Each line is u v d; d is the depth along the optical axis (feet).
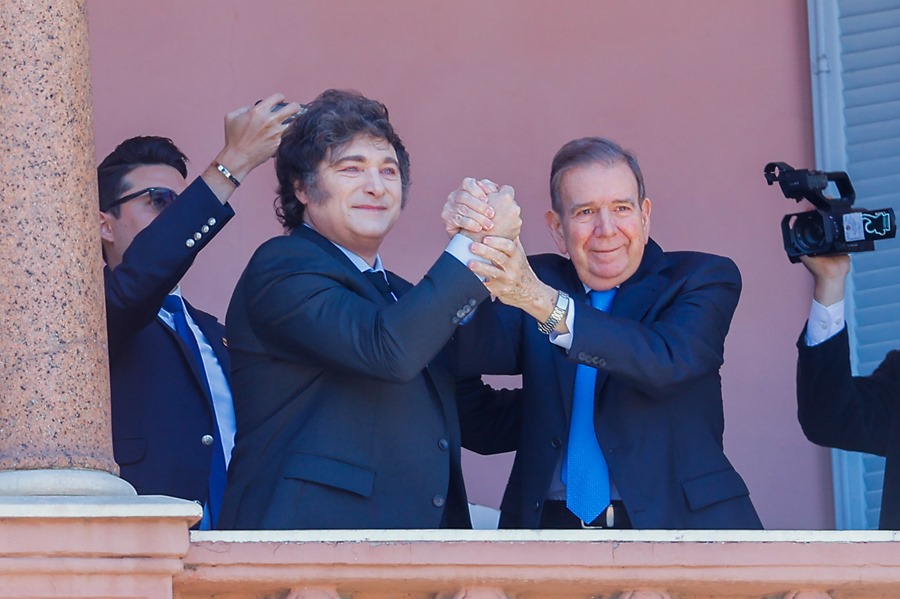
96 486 39.19
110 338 51.62
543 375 49.42
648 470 47.24
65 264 40.78
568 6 78.07
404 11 77.92
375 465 44.47
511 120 77.25
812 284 75.77
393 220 47.67
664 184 76.54
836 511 72.33
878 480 72.13
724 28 77.61
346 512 43.68
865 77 75.05
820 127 75.25
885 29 75.15
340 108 47.80
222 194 52.24
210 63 76.54
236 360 46.24
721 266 50.49
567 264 51.80
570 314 46.09
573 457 48.16
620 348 46.21
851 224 53.98
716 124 77.05
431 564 39.60
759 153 76.64
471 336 48.85
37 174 41.04
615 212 49.98
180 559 38.29
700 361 47.50
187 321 56.24
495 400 53.11
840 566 40.96
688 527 46.93
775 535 41.04
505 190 44.73
